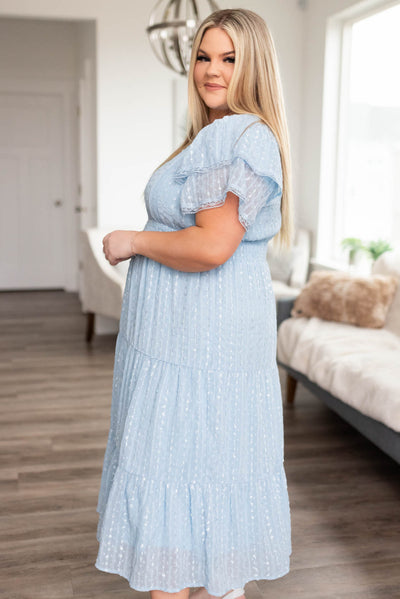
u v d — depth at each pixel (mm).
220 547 1468
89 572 2094
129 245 1402
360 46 4844
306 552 2225
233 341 1432
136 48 5078
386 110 4531
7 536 2291
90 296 5031
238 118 1345
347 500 2605
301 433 3314
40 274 7480
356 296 3545
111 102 5105
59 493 2627
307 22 5285
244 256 1453
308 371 3215
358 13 4754
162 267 1440
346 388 2840
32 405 3678
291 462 2965
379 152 4637
